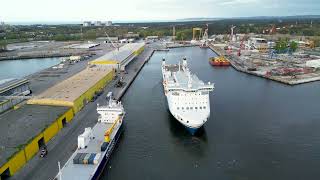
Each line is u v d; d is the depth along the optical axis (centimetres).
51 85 11975
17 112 8019
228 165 6156
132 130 7919
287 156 6462
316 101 10362
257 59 19350
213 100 10606
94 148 6172
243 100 10569
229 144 7050
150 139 7362
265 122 8369
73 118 8312
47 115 7650
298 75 14375
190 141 7225
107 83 12631
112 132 6950
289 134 7556
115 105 7931
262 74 14775
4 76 16200
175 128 7981
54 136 7094
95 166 5491
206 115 7494
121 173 5912
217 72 16362
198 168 6078
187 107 7806
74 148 6438
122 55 18162
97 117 8338
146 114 9138
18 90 10175
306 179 5606
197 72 16450
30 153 6031
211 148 6875
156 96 11150
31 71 17662
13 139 6162
